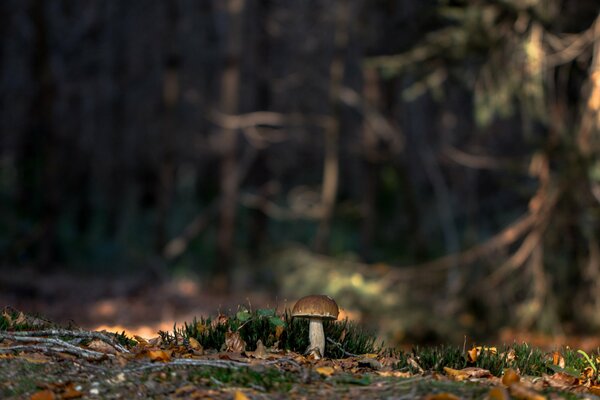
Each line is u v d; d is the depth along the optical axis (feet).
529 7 37.88
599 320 43.75
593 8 42.16
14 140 100.01
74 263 79.61
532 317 43.32
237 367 15.94
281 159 100.73
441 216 75.51
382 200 81.51
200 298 59.57
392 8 55.83
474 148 76.23
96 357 15.99
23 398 13.99
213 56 112.27
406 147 71.97
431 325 44.42
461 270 48.08
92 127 111.24
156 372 15.47
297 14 78.18
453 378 16.79
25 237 77.15
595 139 38.60
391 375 16.43
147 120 111.55
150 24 110.83
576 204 41.73
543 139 41.37
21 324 18.70
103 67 108.37
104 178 110.83
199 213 96.68
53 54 97.50
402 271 48.19
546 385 16.53
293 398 14.49
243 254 71.61
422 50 40.81
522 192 45.29
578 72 42.93
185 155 110.52
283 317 19.36
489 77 39.40
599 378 17.76
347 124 89.40
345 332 19.33
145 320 47.70
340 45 68.28
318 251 66.23
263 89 76.48
